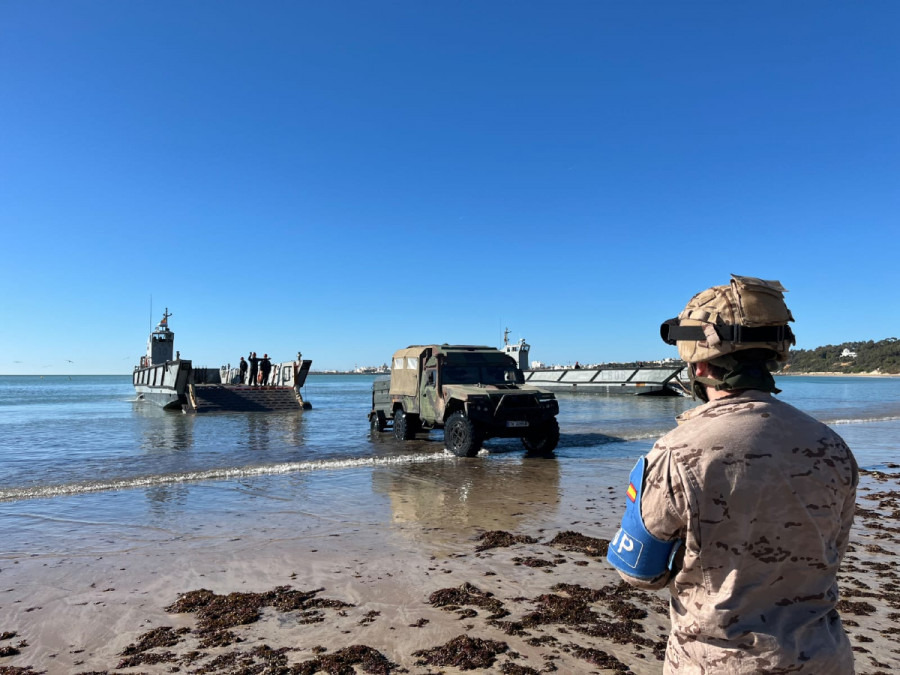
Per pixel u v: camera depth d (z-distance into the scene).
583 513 7.11
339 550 5.64
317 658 3.50
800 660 1.25
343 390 66.81
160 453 12.39
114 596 4.52
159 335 35.84
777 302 1.47
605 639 3.70
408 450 12.86
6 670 3.42
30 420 22.16
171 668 3.42
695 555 1.34
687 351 1.56
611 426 18.11
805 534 1.30
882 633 3.73
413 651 3.57
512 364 13.30
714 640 1.32
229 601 4.38
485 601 4.34
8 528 6.47
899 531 6.27
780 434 1.35
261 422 20.73
